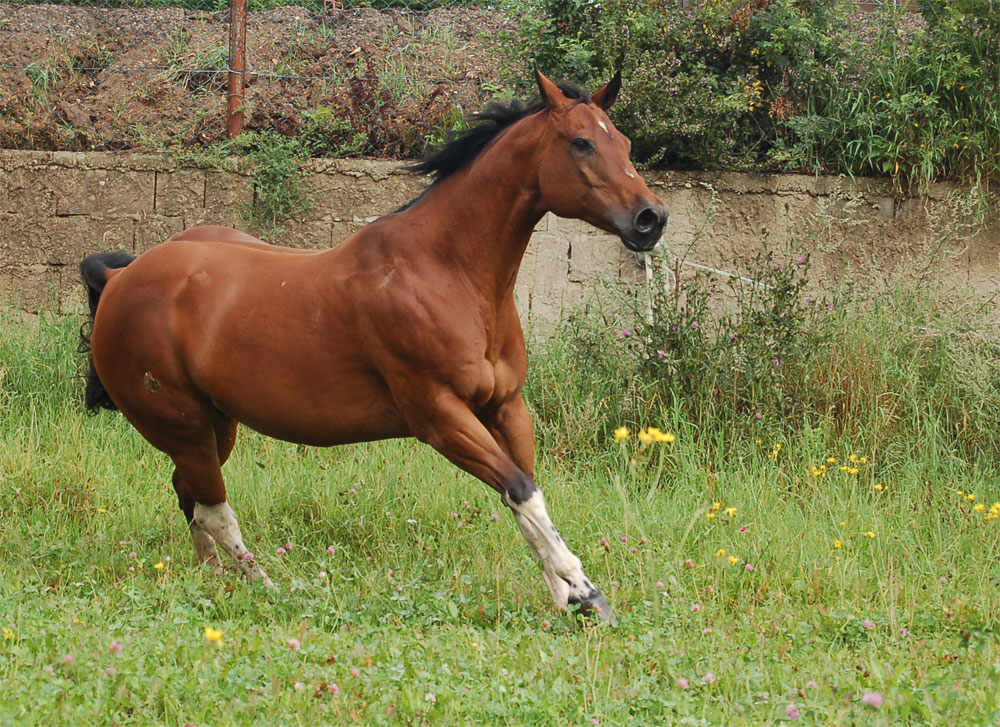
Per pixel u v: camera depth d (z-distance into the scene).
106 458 11.60
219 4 17.84
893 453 11.86
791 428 12.09
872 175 14.73
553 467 11.66
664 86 14.30
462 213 8.30
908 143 14.46
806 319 13.62
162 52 17.00
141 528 10.23
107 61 16.92
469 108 15.97
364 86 15.88
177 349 8.89
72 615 7.50
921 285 13.81
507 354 8.61
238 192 14.67
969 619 8.05
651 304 13.05
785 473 11.55
